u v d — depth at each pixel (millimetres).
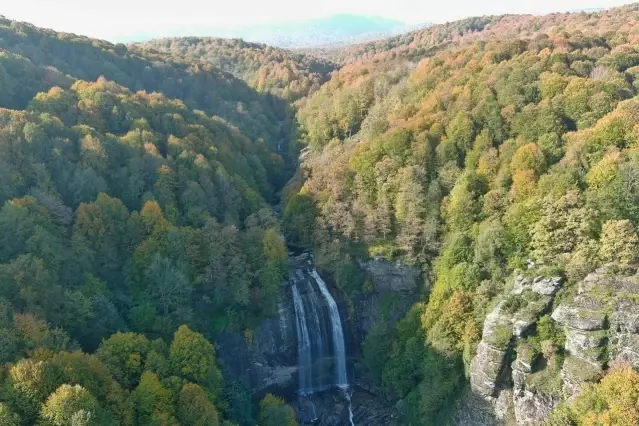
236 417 72375
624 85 94188
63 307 69062
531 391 69188
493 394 73188
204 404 62188
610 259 71000
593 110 90250
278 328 92438
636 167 73688
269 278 90500
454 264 85625
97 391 57281
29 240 72812
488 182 90562
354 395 92875
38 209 78875
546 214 77625
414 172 97250
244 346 88000
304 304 95625
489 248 80438
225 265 89250
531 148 86125
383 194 100938
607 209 74438
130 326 76938
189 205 101062
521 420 69688
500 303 75625
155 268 80312
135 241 87688
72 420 49625
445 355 78125
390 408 87375
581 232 74312
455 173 95625
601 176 76562
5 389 51781
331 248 98750
